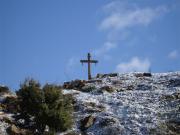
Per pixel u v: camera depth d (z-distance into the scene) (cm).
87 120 3328
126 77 4434
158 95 3769
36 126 3138
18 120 3325
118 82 4269
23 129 3181
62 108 3175
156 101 3662
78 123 3347
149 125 3272
